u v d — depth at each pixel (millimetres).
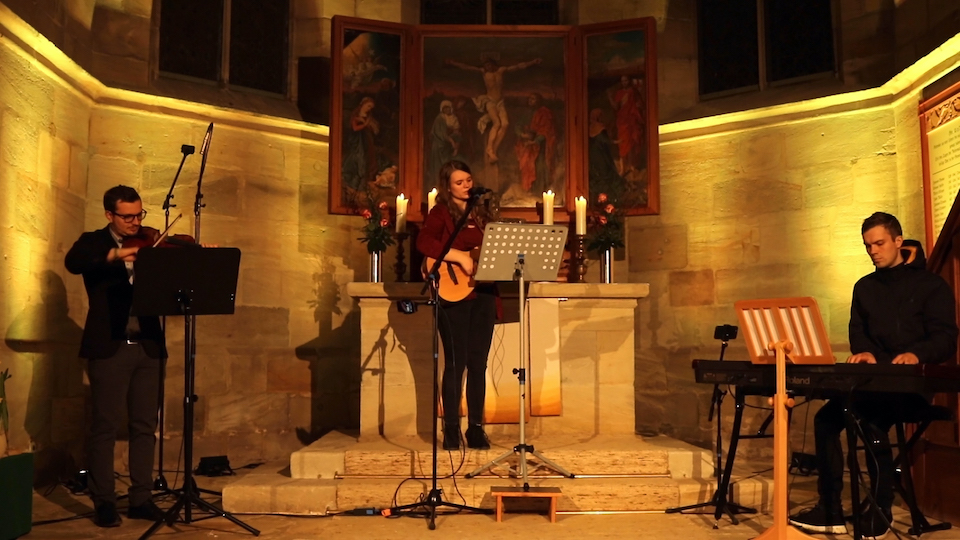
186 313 4137
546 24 7809
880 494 4109
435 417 4469
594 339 5887
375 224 6301
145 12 6727
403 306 4801
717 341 7082
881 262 4250
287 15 7523
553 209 6770
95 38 6484
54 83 5816
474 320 5199
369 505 4754
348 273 7355
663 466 5070
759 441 6848
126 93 6465
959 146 5508
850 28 6809
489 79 7230
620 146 7016
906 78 6211
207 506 4254
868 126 6594
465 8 7910
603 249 6328
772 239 6934
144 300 4066
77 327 6086
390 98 7078
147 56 6691
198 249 4129
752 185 7078
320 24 7547
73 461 5980
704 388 7113
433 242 5027
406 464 5027
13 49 5266
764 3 7305
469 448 5148
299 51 7516
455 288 5066
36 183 5570
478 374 5184
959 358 4457
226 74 7113
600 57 7137
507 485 4734
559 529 4316
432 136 7141
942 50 5684
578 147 7102
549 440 5578
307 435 7070
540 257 4590
